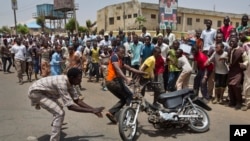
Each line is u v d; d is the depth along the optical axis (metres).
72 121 6.82
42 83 5.16
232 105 8.02
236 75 7.69
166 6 14.91
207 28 9.47
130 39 12.06
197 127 6.02
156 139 5.62
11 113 7.53
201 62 8.36
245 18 9.41
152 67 7.08
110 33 13.88
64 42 17.14
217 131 6.05
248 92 7.53
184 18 46.22
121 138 5.56
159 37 9.80
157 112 5.69
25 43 13.04
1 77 14.29
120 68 6.55
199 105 6.14
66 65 10.07
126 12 45.56
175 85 9.00
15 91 10.61
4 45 15.98
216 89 8.26
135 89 6.09
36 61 13.30
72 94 5.24
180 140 5.55
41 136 5.87
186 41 11.58
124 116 5.39
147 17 43.56
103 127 6.39
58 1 45.56
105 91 10.36
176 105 5.88
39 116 7.25
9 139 5.71
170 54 8.96
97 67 12.21
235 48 7.64
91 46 12.83
